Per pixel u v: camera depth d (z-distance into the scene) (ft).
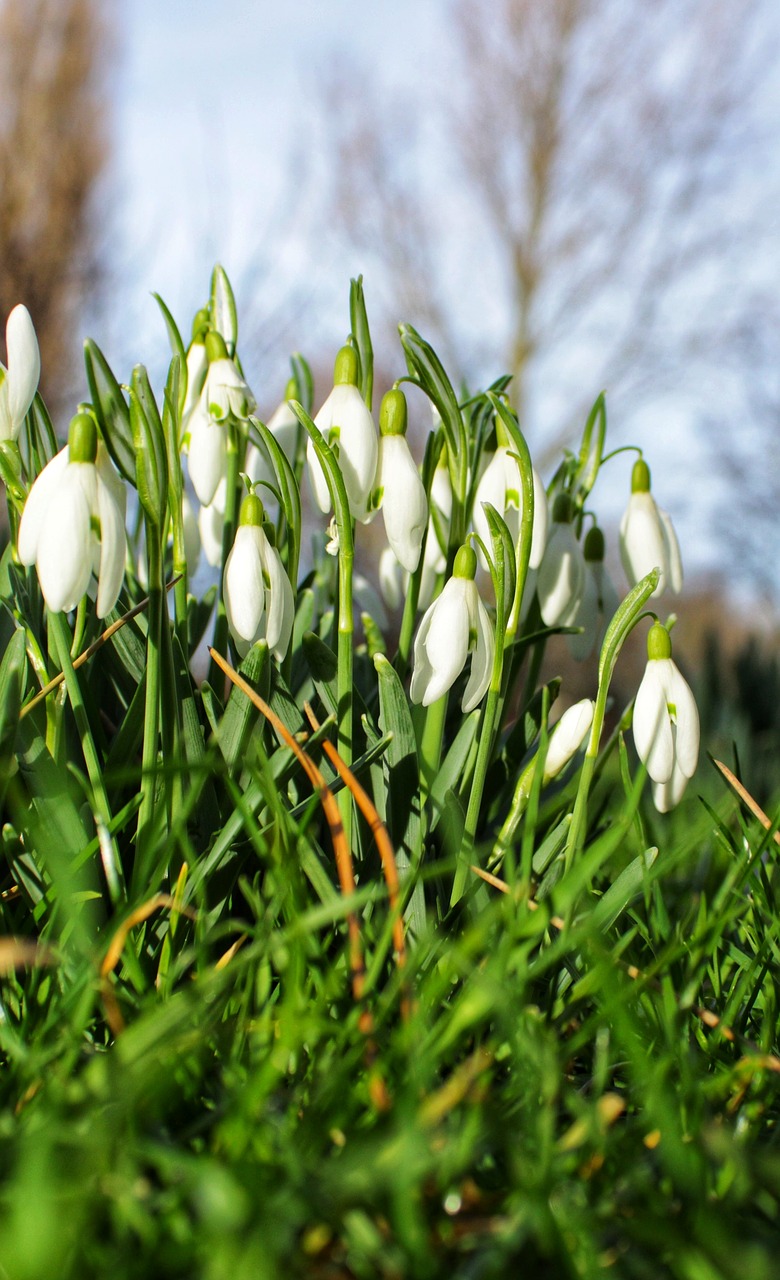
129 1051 1.22
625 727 1.55
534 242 12.05
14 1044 1.29
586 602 1.64
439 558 1.62
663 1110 1.21
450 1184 1.21
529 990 1.40
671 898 1.73
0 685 1.41
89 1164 1.15
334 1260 1.18
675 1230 1.18
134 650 1.49
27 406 1.45
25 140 6.32
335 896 1.37
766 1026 1.37
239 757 1.43
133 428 1.38
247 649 1.49
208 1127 1.26
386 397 1.47
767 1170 1.22
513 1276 1.18
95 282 6.10
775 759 2.71
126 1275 1.13
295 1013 1.25
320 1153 1.22
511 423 1.46
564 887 1.31
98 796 1.40
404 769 1.45
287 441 1.69
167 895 1.40
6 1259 1.11
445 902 1.48
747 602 14.92
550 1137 1.20
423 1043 1.26
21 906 1.45
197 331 1.62
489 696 1.43
